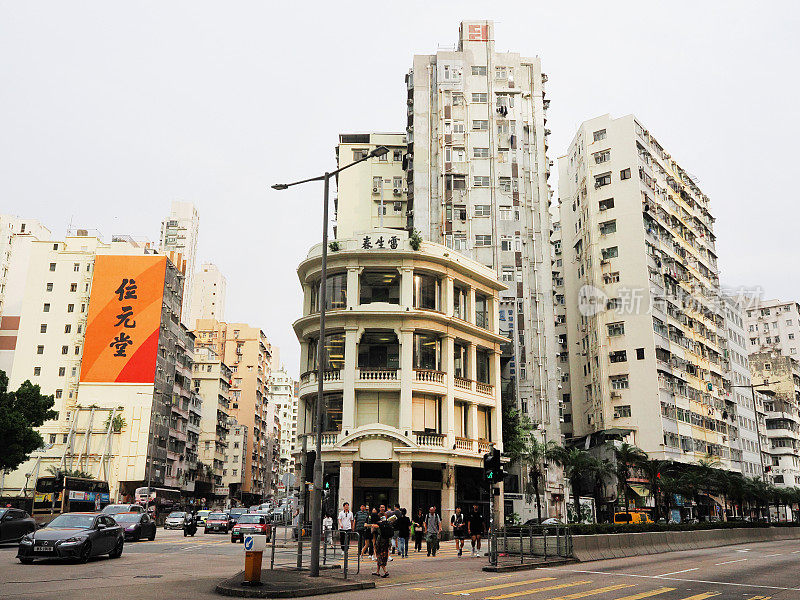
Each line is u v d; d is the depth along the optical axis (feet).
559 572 67.56
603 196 234.99
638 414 209.77
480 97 215.51
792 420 333.42
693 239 265.13
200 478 311.68
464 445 139.03
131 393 239.30
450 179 207.92
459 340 143.74
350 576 58.39
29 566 62.03
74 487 157.79
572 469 168.25
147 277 250.16
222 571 63.93
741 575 66.39
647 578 62.44
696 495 217.97
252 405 416.87
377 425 126.82
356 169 237.66
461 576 62.69
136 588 47.78
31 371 244.83
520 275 198.90
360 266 136.56
